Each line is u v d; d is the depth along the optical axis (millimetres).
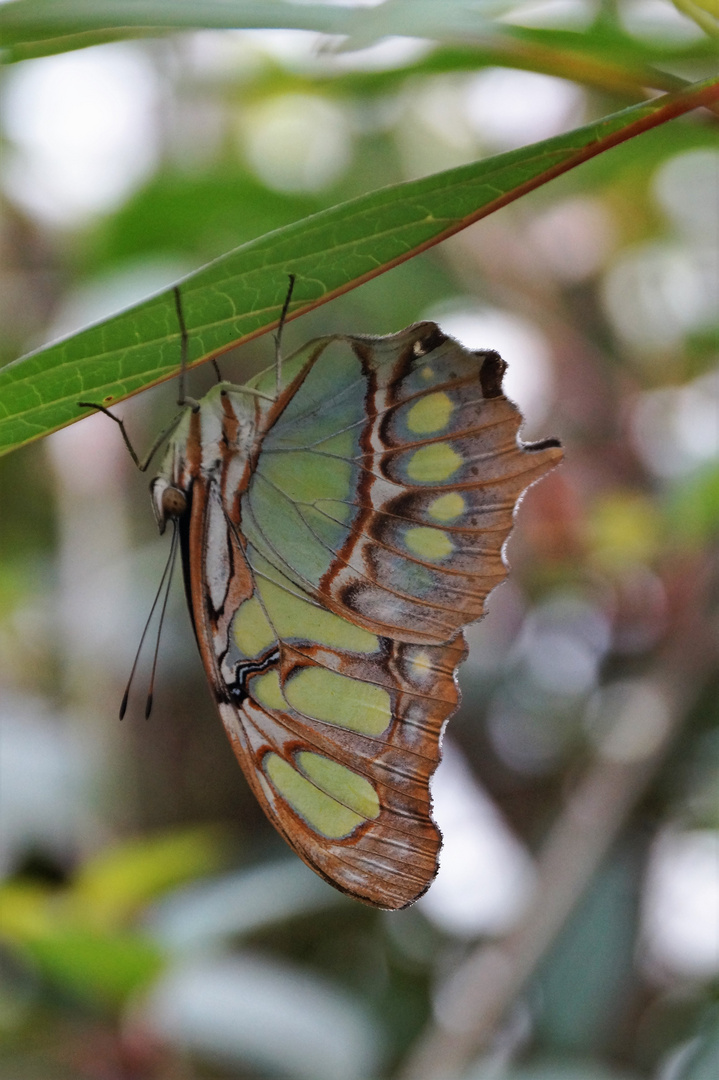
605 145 701
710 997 811
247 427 735
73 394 705
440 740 742
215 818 839
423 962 837
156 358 704
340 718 746
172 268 813
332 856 750
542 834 832
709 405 840
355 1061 793
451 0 699
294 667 746
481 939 825
